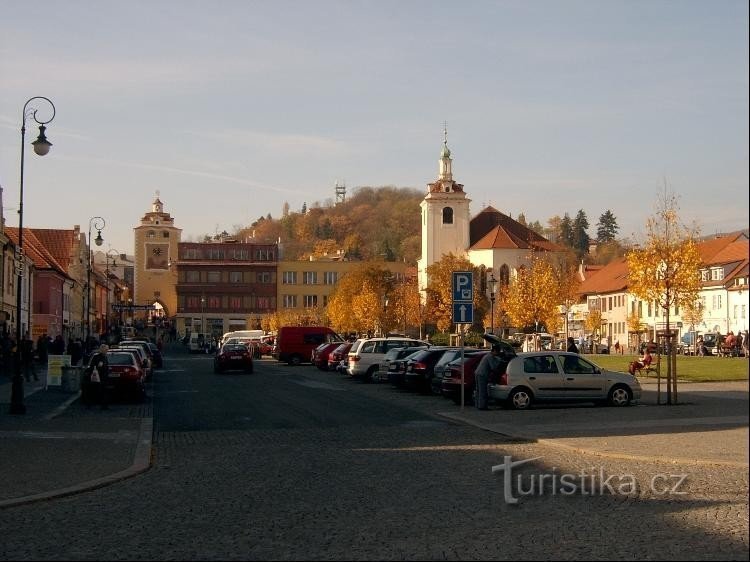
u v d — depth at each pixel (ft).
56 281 253.65
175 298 482.69
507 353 95.40
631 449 56.65
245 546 31.68
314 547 31.24
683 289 103.81
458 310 85.81
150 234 482.69
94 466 51.75
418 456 55.72
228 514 37.63
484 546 30.89
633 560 28.55
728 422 72.79
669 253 104.06
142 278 482.28
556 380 87.20
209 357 287.07
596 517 35.73
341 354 175.22
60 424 76.69
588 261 577.43
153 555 30.71
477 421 76.84
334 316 332.80
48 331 240.73
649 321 298.35
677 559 28.60
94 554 30.99
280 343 224.94
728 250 283.18
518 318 205.57
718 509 37.32
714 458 52.39
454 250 382.22
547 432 67.51
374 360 143.84
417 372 113.50
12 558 30.55
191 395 114.42
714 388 113.91
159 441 65.72
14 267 193.47
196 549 31.42
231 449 60.39
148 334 462.19
